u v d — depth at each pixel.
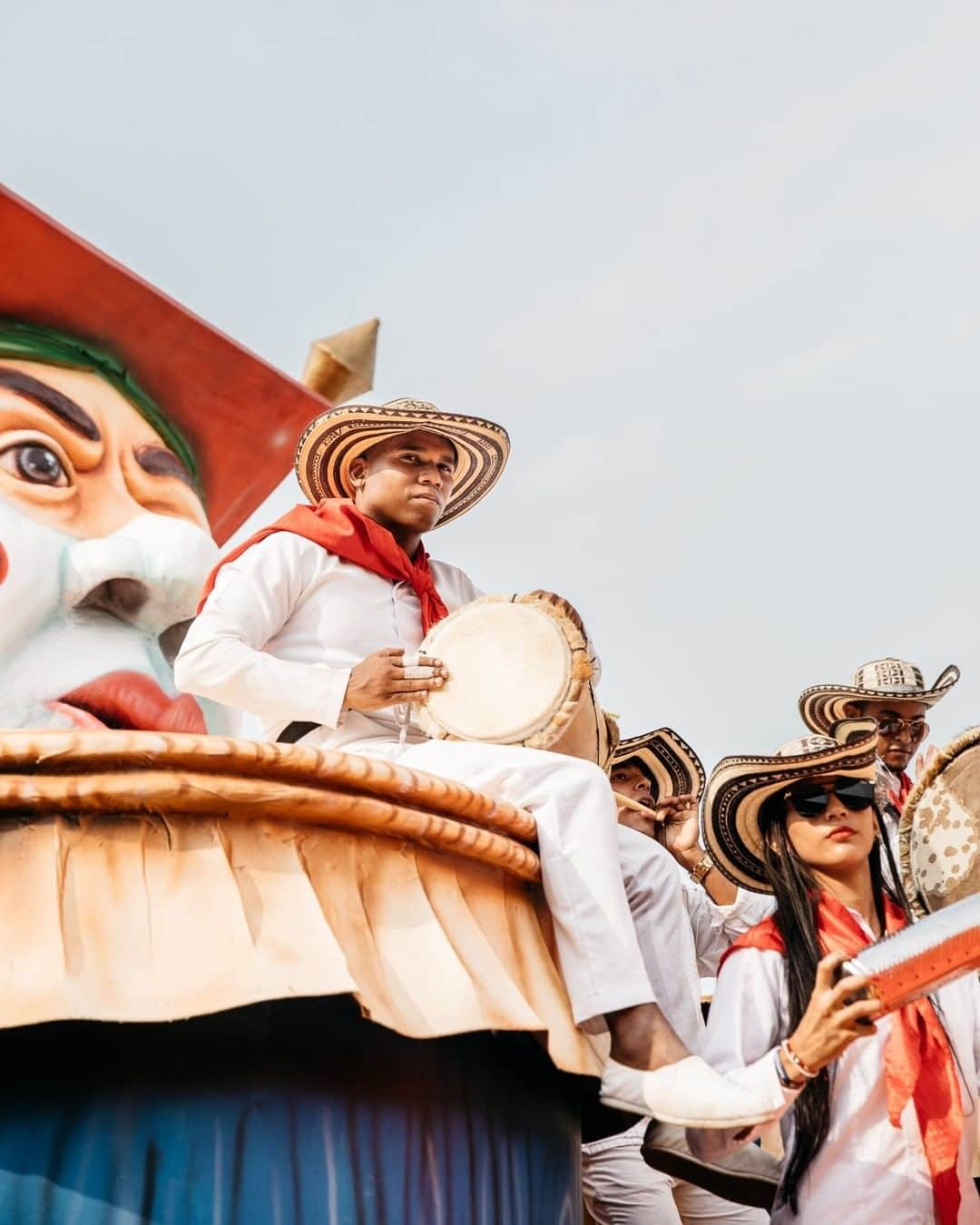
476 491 6.23
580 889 4.48
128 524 7.40
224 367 7.96
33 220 7.41
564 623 5.12
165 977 3.81
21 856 3.90
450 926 4.31
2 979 3.71
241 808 4.06
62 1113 3.82
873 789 4.94
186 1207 3.78
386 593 5.46
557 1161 4.52
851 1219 4.25
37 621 6.91
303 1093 4.00
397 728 5.23
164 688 7.16
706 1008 6.41
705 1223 5.87
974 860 5.11
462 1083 4.31
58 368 7.52
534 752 4.73
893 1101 4.35
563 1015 4.37
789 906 4.72
